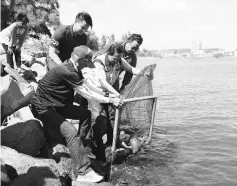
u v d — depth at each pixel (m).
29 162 4.07
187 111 12.92
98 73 5.61
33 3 27.73
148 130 6.62
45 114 4.77
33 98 4.97
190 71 59.22
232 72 52.41
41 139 4.96
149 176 5.51
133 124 6.38
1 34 6.91
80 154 4.70
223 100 16.83
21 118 5.41
